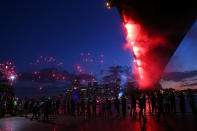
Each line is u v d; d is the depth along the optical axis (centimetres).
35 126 1310
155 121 1186
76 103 2569
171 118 1277
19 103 3100
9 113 2842
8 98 3086
